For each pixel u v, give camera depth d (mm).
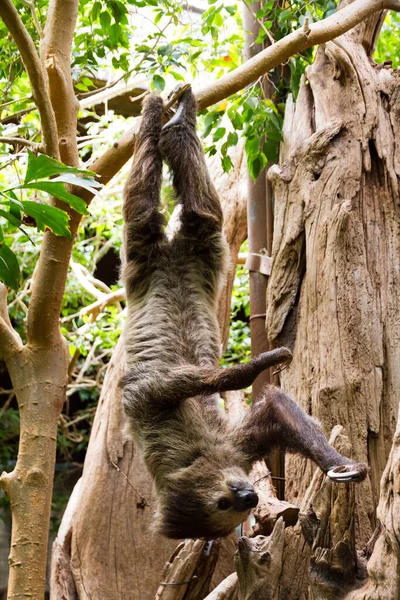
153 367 4414
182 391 4199
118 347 6727
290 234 5359
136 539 6055
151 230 4715
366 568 4129
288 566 4477
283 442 4371
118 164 4848
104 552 6059
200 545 4742
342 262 5129
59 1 4742
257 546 4215
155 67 5699
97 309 8289
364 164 5316
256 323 6168
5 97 6062
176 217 5949
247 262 6246
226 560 5965
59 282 4641
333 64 5625
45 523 4578
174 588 4719
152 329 4578
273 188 5672
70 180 2852
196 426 4391
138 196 4734
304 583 4445
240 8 7926
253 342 6172
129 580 5988
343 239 5129
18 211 3041
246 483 4078
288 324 5375
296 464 5094
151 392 4348
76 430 13430
